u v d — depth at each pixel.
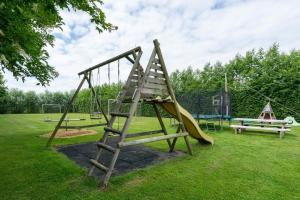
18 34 2.39
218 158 3.77
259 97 11.68
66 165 3.31
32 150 4.39
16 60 2.57
